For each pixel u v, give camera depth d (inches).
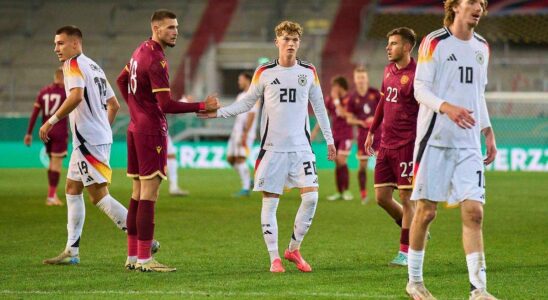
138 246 1092.5
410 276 892.6
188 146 3690.9
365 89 2123.5
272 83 1103.0
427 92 846.5
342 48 4547.2
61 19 4896.7
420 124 874.1
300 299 890.7
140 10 4953.3
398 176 1179.9
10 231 1533.0
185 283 994.7
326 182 2891.2
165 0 5027.1
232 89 4458.7
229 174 3238.2
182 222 1695.4
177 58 4579.2
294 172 1109.1
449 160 863.7
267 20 4800.7
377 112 1226.6
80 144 1138.7
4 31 4810.5
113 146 3646.7
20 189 2534.5
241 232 1531.7
